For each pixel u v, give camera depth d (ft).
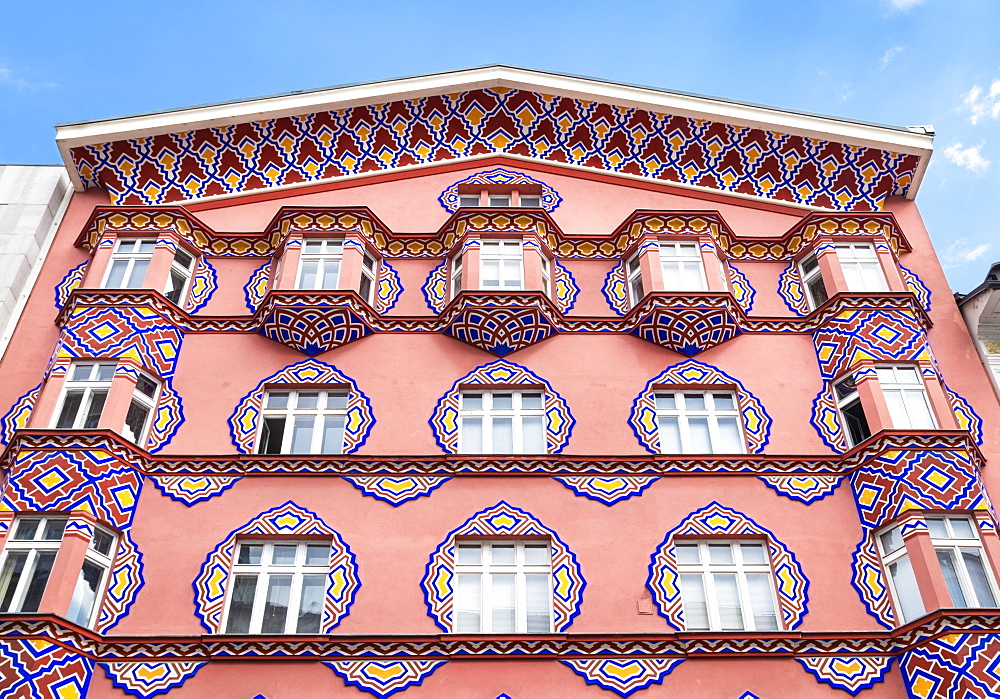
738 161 77.05
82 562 49.93
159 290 63.62
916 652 48.34
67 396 57.31
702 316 63.62
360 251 67.41
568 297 67.77
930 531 52.95
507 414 60.39
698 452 59.11
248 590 51.83
